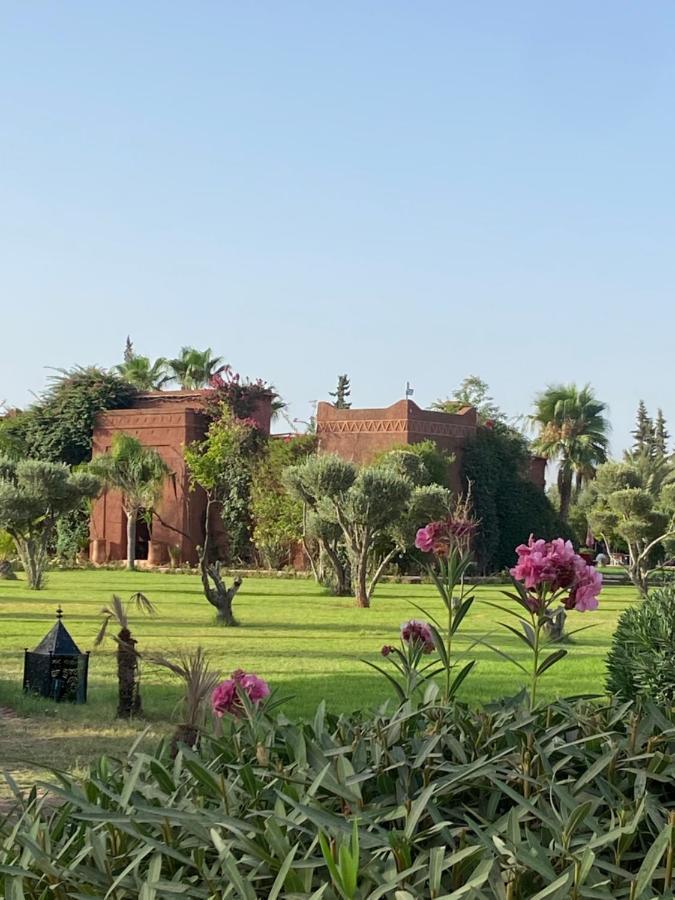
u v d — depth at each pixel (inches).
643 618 355.9
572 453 2327.8
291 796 105.3
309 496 1509.6
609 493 1734.7
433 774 121.1
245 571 2081.7
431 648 176.6
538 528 2244.1
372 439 2102.6
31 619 978.7
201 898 93.8
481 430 2222.0
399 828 111.9
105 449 2306.8
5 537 1717.5
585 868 87.7
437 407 2716.5
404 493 1346.0
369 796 117.9
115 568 2214.6
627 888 96.0
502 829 99.3
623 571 2453.2
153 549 2226.9
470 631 929.5
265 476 2105.1
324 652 743.1
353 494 1334.9
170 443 2219.5
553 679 611.8
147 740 388.5
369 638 859.4
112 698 507.2
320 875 99.3
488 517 2153.1
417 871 95.1
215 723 167.3
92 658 674.8
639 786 111.5
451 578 161.0
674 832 92.3
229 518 2165.4
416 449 2003.0
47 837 103.7
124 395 2384.4
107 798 113.3
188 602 1258.0
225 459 2145.7
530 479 2346.2
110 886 97.9
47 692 494.9
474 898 85.6
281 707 478.0
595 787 119.3
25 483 1466.5
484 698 511.8
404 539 1518.2
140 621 977.5
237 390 2228.1
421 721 139.8
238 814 107.0
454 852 98.8
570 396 2363.4
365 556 1337.4
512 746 124.2
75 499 1496.1
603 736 123.3
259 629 925.2
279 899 90.3
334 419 2142.0
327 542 1525.6
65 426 2336.4
